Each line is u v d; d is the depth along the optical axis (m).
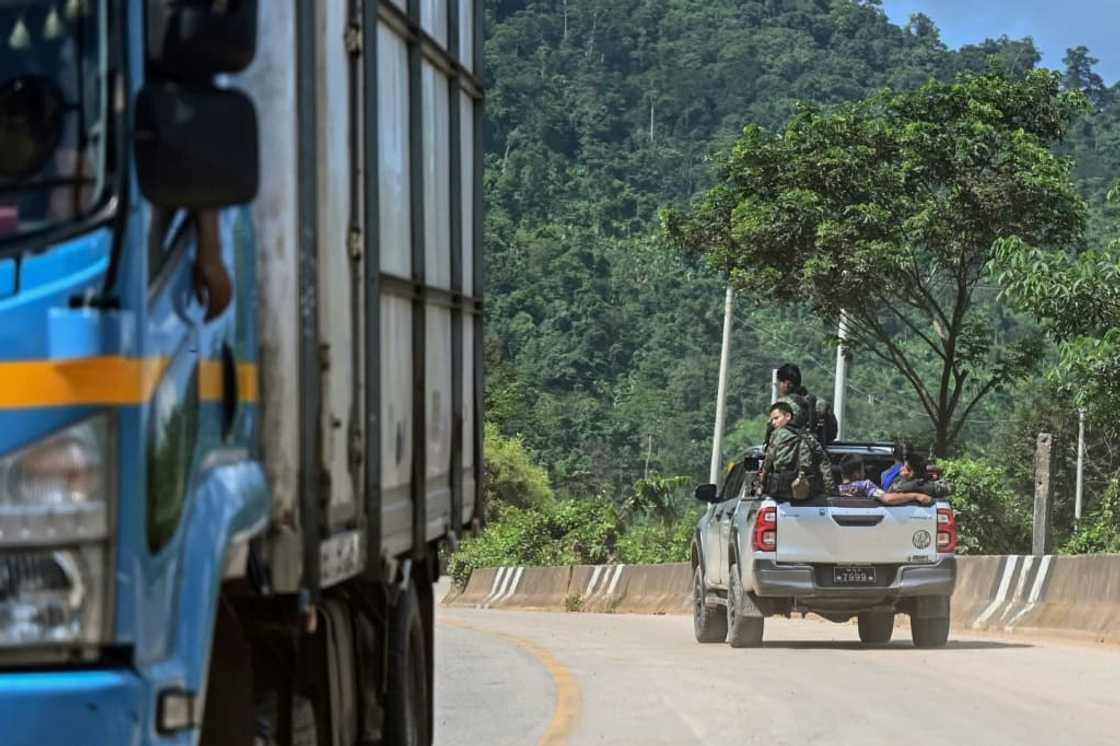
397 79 16.25
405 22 16.42
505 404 190.25
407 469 16.61
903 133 69.38
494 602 99.75
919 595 38.06
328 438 13.12
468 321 20.58
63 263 9.77
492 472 167.88
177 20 9.98
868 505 38.19
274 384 12.41
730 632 40.16
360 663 16.34
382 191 15.43
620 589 78.88
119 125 9.92
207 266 11.09
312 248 12.72
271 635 13.24
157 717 9.80
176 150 9.77
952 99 70.69
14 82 10.00
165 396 10.25
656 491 113.44
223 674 11.73
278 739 13.40
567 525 117.44
